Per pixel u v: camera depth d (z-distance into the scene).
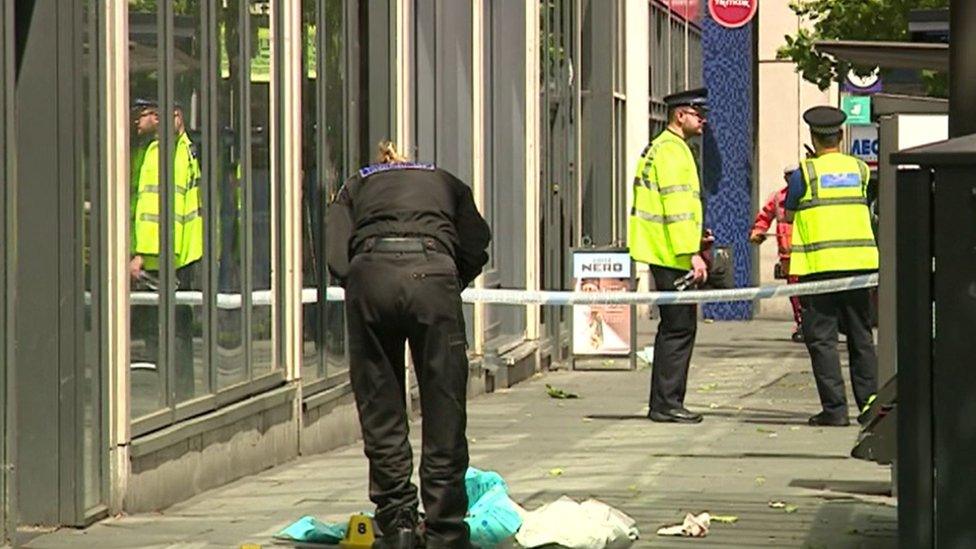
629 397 64.56
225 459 43.09
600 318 75.19
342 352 52.09
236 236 44.19
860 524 37.31
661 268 55.91
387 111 55.84
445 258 33.44
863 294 54.88
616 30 92.38
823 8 79.31
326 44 51.03
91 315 36.53
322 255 50.44
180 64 40.81
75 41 35.78
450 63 63.28
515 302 52.88
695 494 41.53
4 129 34.34
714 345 89.62
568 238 80.75
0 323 34.56
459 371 33.41
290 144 47.28
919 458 22.58
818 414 55.88
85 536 35.44
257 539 35.16
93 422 36.72
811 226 54.75
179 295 40.75
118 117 37.38
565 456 48.56
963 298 22.31
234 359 43.97
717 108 103.88
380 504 33.97
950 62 26.95
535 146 73.00
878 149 40.06
